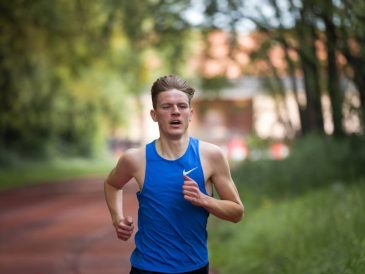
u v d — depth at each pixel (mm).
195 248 7805
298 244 16203
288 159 30828
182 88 7805
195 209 7750
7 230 28828
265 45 28516
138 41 35531
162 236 7730
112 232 27719
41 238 26125
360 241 13578
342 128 26391
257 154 35656
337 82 24000
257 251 18344
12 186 55562
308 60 25422
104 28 37750
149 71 67312
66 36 42781
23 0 38281
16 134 72875
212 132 96812
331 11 18172
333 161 26000
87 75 67625
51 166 74062
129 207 38469
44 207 39812
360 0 16766
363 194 17875
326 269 13117
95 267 19359
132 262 7945
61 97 69188
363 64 20594
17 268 19375
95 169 77562
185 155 7789
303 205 21172
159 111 7773
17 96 60500
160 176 7746
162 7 31547
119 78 75125
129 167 7895
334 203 18438
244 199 29109
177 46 36062
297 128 37812
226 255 19766
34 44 44250
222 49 33094
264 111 38500
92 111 77125
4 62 54125
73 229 28938
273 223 20562
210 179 7938
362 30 17625
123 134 95938
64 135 84125
